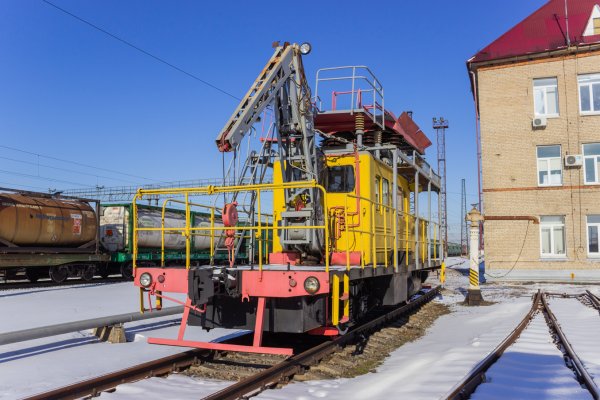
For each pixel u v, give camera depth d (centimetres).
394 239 1009
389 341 891
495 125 2373
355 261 848
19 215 1908
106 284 2112
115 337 847
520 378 566
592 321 1044
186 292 705
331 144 1077
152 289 733
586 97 2273
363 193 904
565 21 2367
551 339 830
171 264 2761
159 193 748
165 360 632
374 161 948
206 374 638
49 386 580
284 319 686
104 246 2502
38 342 807
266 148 898
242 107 750
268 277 661
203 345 641
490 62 2380
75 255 2164
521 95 2342
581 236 2208
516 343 789
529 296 1662
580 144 2247
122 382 565
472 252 1532
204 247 2881
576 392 505
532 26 2414
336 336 777
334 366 670
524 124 2328
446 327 1098
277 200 940
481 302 1501
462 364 642
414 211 1195
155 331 949
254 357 734
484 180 2370
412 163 1090
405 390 539
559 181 2288
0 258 1852
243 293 672
